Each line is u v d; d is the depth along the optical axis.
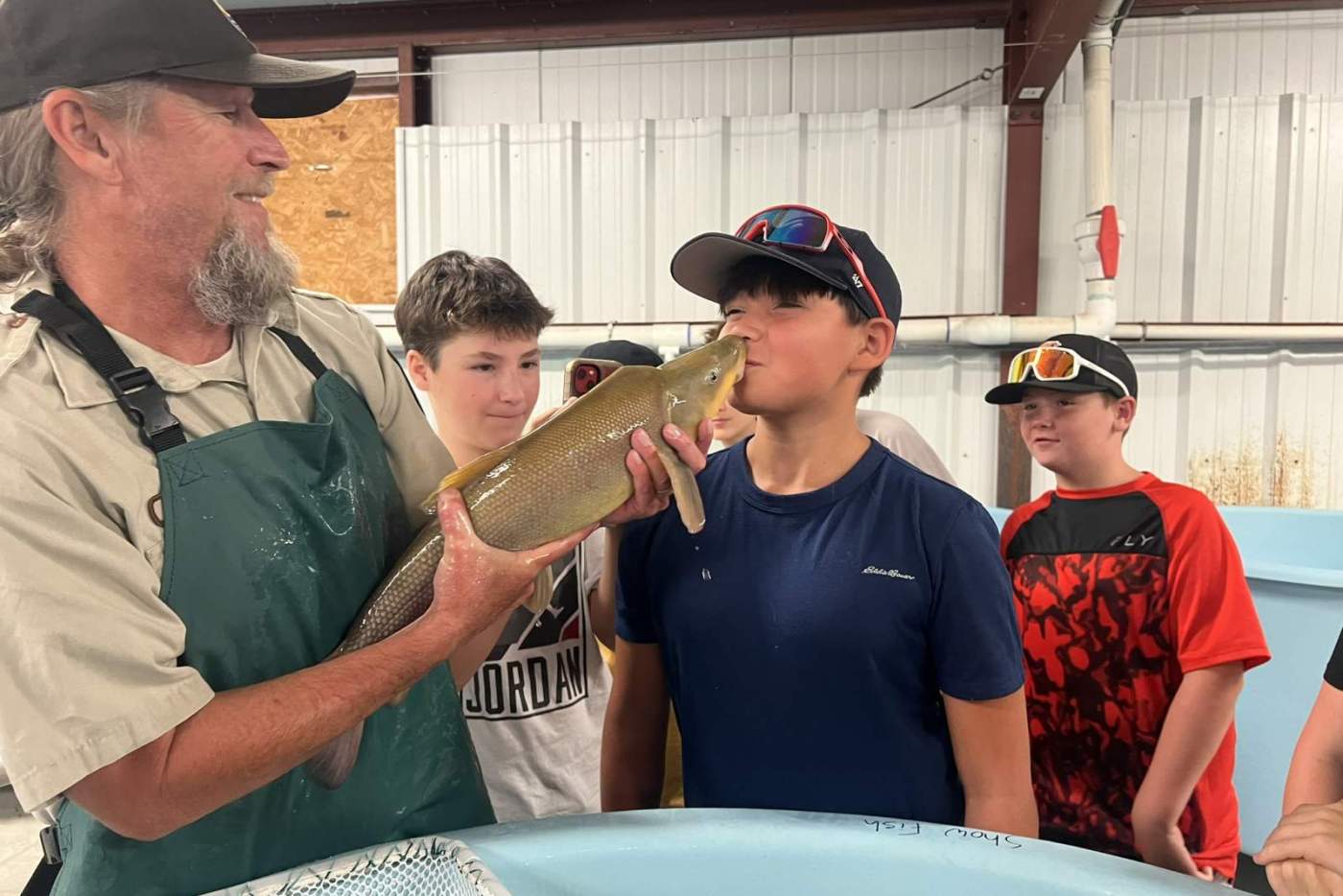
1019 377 1.96
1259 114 3.83
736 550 1.17
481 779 1.28
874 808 1.13
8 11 0.95
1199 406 3.95
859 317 1.14
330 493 1.07
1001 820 1.09
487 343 1.77
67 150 0.94
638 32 4.11
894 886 0.93
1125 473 1.91
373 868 0.94
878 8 3.95
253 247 1.04
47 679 0.82
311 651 1.04
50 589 0.84
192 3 0.98
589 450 1.02
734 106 4.16
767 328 1.11
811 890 0.95
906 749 1.13
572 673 1.74
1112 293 3.72
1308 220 3.85
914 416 4.07
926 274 4.04
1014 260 3.96
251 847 1.00
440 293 1.79
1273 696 2.38
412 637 0.98
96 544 0.87
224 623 0.96
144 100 0.95
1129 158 3.92
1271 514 3.43
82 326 0.96
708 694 1.18
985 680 1.09
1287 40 3.82
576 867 0.95
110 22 0.93
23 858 2.79
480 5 4.18
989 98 3.98
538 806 1.68
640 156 4.19
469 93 4.33
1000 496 3.99
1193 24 3.86
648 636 1.32
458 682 1.32
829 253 1.10
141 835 0.89
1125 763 1.74
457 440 1.84
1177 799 1.59
